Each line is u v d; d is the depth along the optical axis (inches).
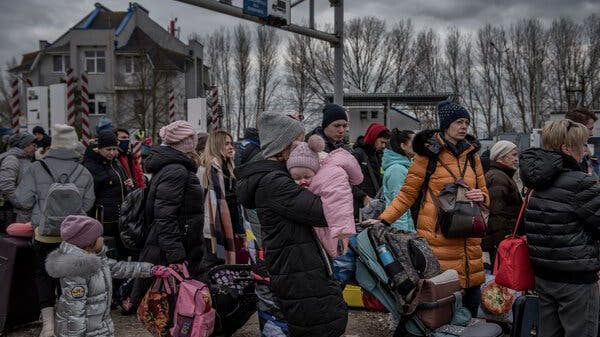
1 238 222.7
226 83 2871.6
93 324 167.0
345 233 130.3
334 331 137.9
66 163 228.7
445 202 186.1
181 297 170.1
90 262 162.4
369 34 2834.6
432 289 178.7
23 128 618.2
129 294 234.8
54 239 208.1
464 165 192.5
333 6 607.5
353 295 247.0
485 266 239.9
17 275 226.1
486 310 213.3
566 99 2632.9
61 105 518.6
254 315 243.8
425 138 193.0
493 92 2834.6
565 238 155.1
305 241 137.6
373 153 299.4
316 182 134.6
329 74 2726.4
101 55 2209.6
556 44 2691.9
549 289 160.9
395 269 181.2
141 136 618.5
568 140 157.5
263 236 141.4
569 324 158.7
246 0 493.0
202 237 195.6
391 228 192.2
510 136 1647.4
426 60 2901.1
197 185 192.5
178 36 2704.2
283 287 137.4
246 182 142.0
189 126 192.2
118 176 263.1
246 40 2856.8
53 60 2305.6
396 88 2886.3
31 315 230.8
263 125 144.6
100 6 2443.4
